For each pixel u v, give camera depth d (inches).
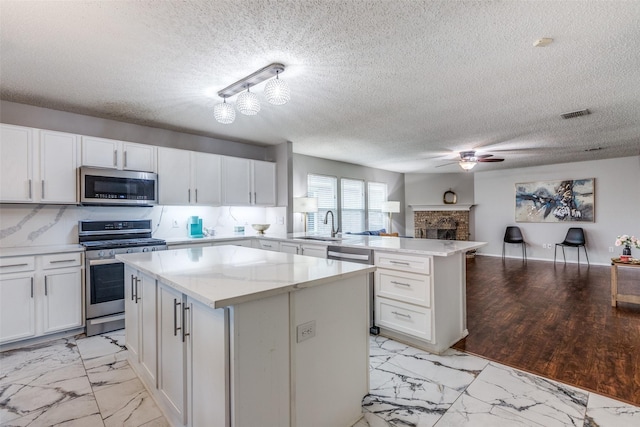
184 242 150.3
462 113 138.9
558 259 283.1
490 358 100.3
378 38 79.6
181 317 63.1
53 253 114.0
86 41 80.4
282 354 57.0
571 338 114.4
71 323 117.4
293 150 219.5
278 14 69.9
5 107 121.6
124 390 82.1
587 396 78.6
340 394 68.1
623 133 172.7
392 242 132.4
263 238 173.9
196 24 73.4
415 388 83.5
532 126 159.0
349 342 70.6
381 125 157.4
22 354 103.7
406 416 72.2
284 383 57.3
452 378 88.3
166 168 152.4
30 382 86.4
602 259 262.7
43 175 118.9
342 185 271.0
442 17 71.1
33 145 117.2
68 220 135.0
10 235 123.2
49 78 102.3
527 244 300.0
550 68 96.1
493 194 318.0
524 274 227.1
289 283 58.2
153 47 83.7
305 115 141.8
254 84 106.5
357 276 72.2
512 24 73.7
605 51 86.0
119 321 127.7
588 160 263.7
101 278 123.6
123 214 150.6
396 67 95.2
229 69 96.2
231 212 195.0
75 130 137.1
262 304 53.9
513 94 116.8
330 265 77.4
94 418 71.4
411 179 345.1
